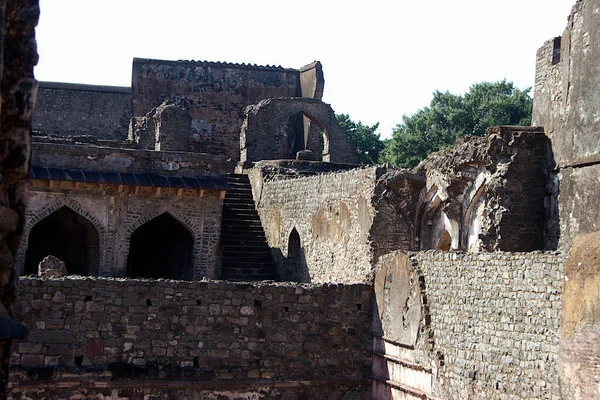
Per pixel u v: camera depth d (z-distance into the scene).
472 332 14.58
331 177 24.89
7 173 5.24
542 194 19.86
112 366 17.58
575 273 11.95
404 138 42.47
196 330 18.08
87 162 26.27
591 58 18.38
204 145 41.31
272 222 28.48
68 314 17.52
